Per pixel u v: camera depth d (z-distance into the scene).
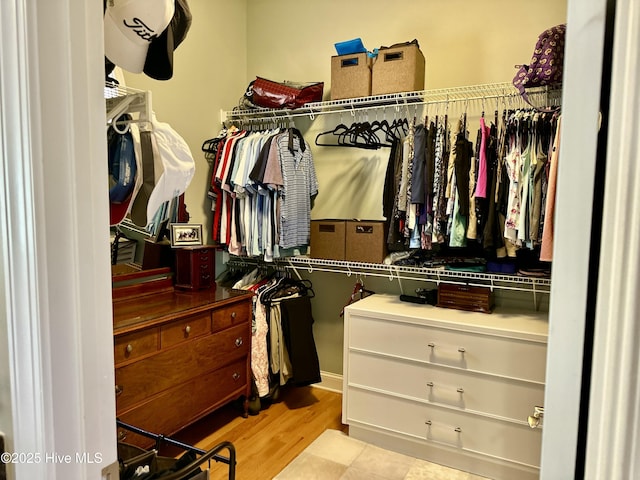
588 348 0.52
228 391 2.60
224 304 2.50
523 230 2.13
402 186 2.49
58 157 0.70
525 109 2.30
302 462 2.31
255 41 3.46
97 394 0.78
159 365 2.11
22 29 0.66
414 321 2.35
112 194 1.45
